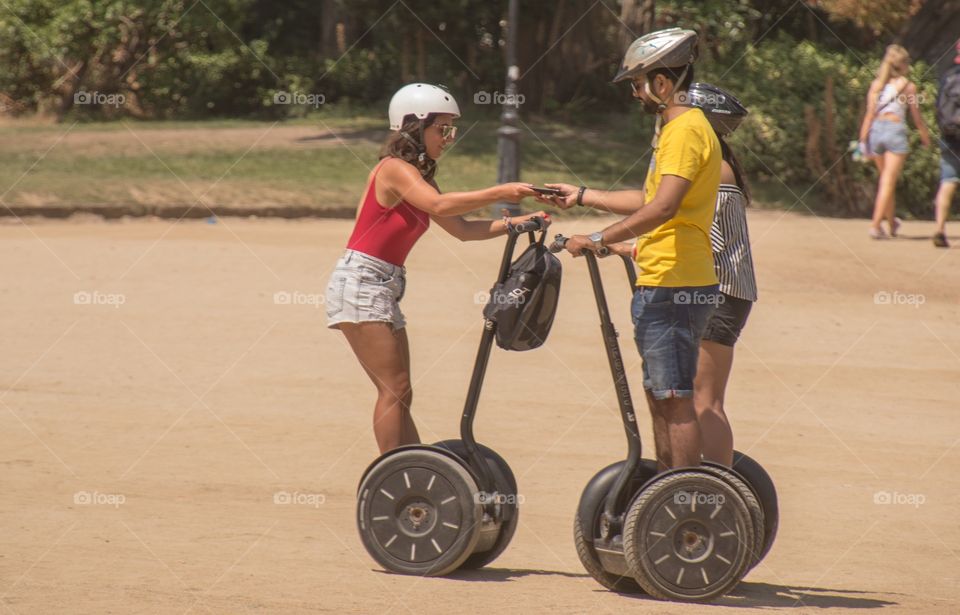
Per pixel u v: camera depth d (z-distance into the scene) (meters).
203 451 24.53
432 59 93.06
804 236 53.59
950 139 51.03
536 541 19.56
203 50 109.31
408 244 18.02
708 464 16.84
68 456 23.98
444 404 28.48
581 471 23.61
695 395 18.67
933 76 67.19
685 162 15.72
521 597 15.98
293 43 115.38
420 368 31.98
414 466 17.12
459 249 50.12
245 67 107.94
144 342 34.38
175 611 14.75
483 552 17.75
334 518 20.28
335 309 17.88
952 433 27.23
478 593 16.11
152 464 23.52
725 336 18.61
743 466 18.05
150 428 26.22
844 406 29.25
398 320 18.11
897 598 16.67
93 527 19.28
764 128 68.69
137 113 107.31
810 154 66.38
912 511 21.75
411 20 89.38
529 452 24.83
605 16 98.50
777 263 47.44
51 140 82.88
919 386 31.33
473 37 91.88
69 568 16.86
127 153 76.75
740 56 77.19
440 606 15.31
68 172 69.25
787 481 23.47
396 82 106.19
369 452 24.80
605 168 74.56
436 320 37.69
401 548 17.19
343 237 54.66
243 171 70.94
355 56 107.88
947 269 47.03
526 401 28.92
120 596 15.42
